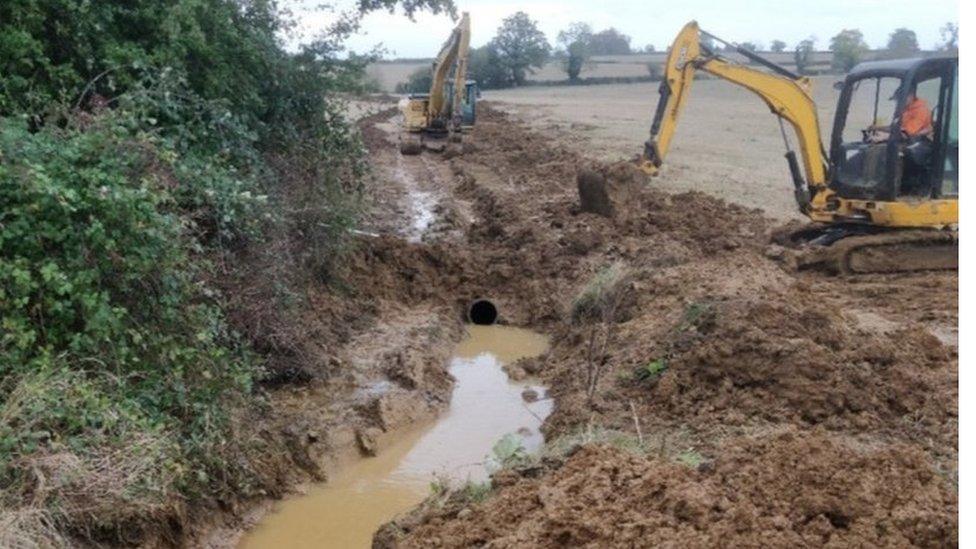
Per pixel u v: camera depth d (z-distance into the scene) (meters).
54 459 5.76
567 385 9.73
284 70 12.02
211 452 7.17
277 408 8.76
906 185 13.37
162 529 6.41
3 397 6.09
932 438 7.44
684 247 13.76
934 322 10.77
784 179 21.75
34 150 7.04
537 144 27.81
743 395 8.23
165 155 7.75
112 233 6.95
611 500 5.70
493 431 9.12
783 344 8.41
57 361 6.43
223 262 8.88
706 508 5.39
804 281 12.69
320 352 9.84
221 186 8.61
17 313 6.47
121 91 9.84
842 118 13.89
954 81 12.98
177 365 7.25
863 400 7.88
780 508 5.51
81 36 9.64
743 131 32.69
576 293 12.27
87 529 5.86
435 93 24.84
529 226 15.23
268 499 7.59
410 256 13.29
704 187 19.98
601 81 62.75
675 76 15.19
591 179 15.73
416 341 10.83
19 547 5.22
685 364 8.75
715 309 9.44
